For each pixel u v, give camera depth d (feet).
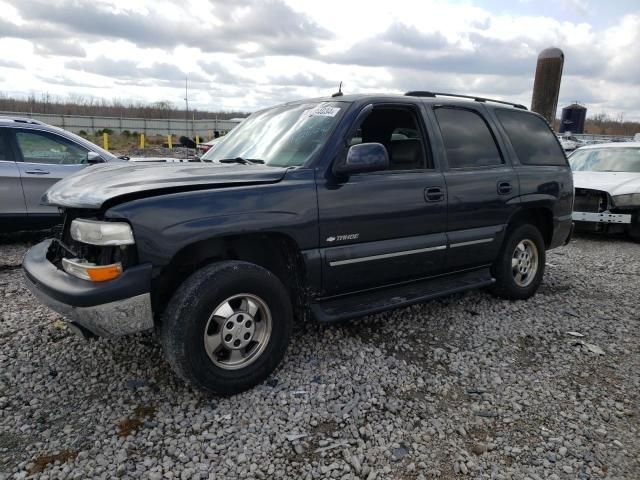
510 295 15.80
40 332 12.89
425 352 12.26
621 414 9.73
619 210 26.50
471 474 8.03
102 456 8.18
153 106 245.65
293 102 13.92
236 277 9.64
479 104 14.94
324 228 10.80
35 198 21.50
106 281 8.73
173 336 9.13
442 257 13.24
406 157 13.00
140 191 9.02
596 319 14.75
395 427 9.20
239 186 9.89
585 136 106.52
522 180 15.06
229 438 8.73
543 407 9.96
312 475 7.89
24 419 9.20
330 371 11.09
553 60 42.83
